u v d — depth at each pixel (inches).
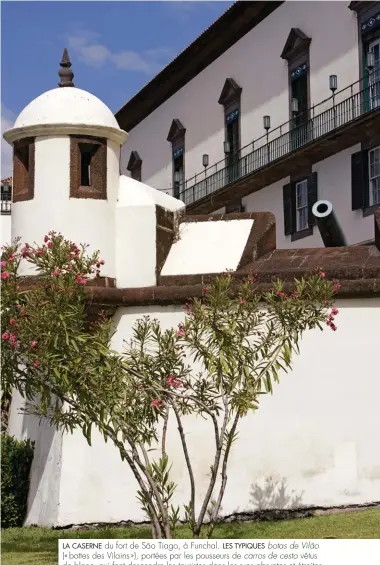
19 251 515.5
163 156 1624.0
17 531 498.0
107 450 494.9
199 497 482.9
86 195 514.3
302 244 1200.2
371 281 480.1
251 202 1342.3
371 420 478.9
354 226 1095.6
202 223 539.8
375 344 482.3
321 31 1170.6
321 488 477.4
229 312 408.2
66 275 397.1
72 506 493.0
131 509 488.7
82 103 523.8
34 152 518.6
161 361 410.0
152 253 513.7
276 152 1252.5
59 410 416.5
